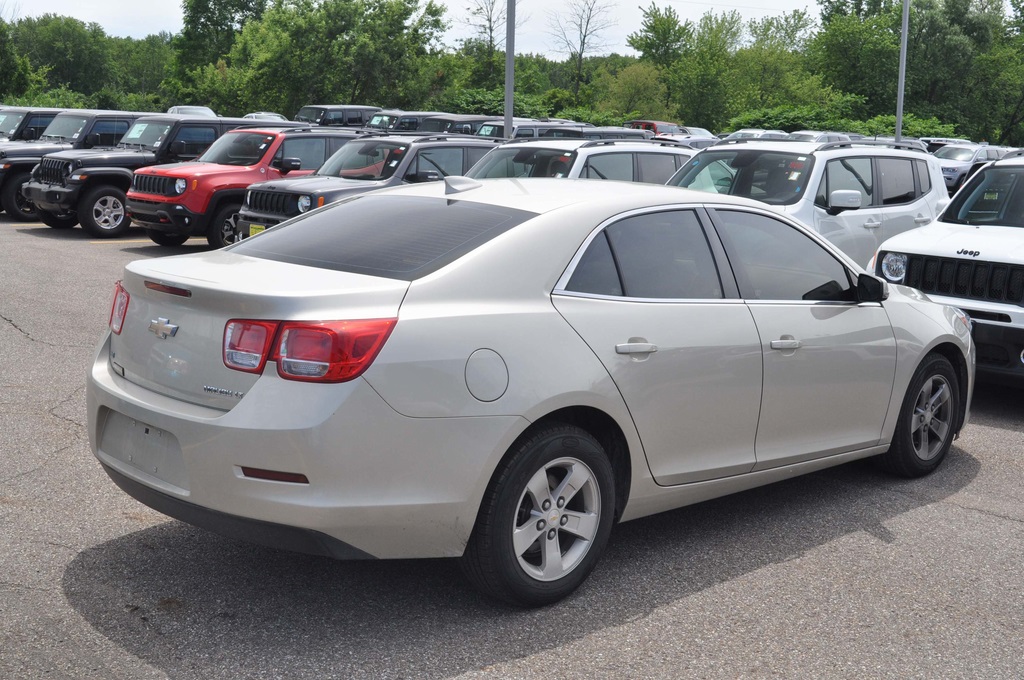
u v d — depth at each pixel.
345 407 3.25
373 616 3.68
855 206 8.83
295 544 3.33
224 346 3.39
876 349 5.05
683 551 4.42
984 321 6.80
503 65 69.06
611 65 89.31
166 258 4.09
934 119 63.72
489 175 11.70
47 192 16.23
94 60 140.88
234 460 3.28
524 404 3.55
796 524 4.80
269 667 3.28
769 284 4.62
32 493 4.85
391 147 13.02
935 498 5.24
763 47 76.56
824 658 3.47
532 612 3.75
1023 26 85.00
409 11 57.06
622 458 4.02
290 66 56.03
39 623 3.54
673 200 4.41
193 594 3.82
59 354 7.93
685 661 3.42
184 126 17.00
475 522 3.56
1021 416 7.07
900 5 77.88
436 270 3.63
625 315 3.96
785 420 4.62
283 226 4.47
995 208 7.86
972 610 3.89
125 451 3.73
